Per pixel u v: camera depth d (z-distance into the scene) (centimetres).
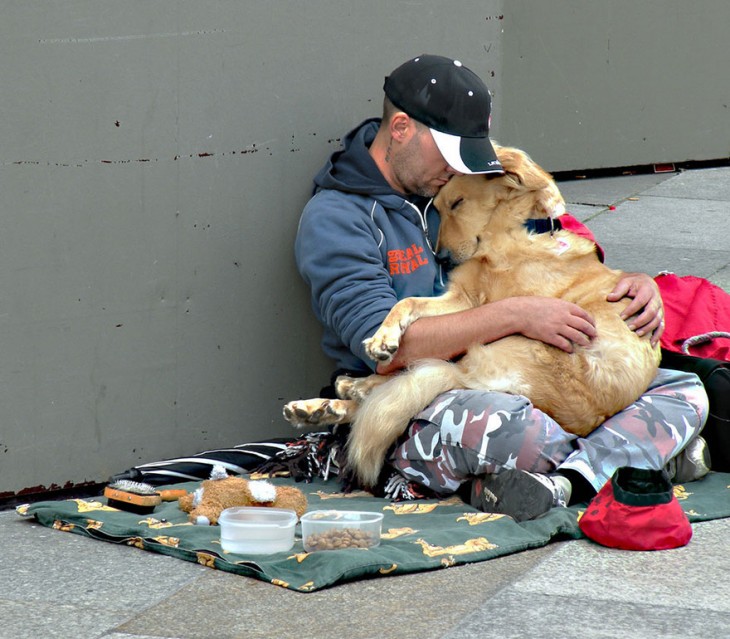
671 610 493
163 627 482
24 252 663
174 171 712
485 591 515
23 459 681
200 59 711
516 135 1503
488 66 856
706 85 1609
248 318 759
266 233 758
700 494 654
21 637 474
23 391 675
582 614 489
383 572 530
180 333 732
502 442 618
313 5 754
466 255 721
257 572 532
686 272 1107
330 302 688
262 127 744
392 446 668
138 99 691
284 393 784
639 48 1552
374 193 708
